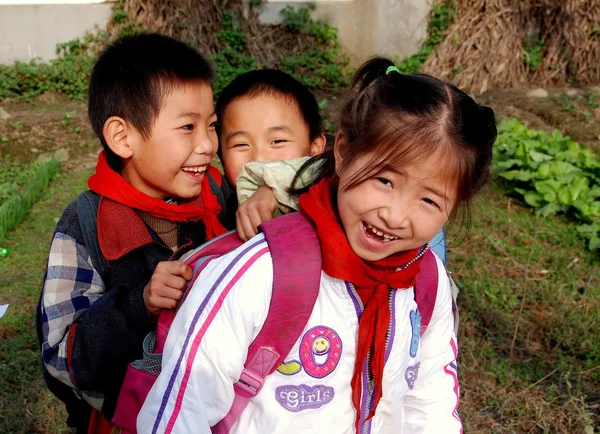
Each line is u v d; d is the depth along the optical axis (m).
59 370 1.70
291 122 2.19
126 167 1.95
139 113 1.84
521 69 9.45
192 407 1.44
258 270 1.47
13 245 5.13
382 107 1.44
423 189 1.44
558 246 5.28
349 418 1.60
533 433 3.33
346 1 9.59
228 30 9.09
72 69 8.46
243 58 9.04
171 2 8.85
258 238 1.54
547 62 9.45
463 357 3.88
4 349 3.81
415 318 1.68
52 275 1.78
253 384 1.50
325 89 9.20
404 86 1.46
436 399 1.83
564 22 9.31
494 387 3.64
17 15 8.43
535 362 3.90
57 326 1.73
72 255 1.80
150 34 2.00
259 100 2.16
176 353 1.46
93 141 7.22
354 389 1.55
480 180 1.52
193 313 1.47
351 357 1.56
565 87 9.27
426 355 1.82
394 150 1.40
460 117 1.43
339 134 1.55
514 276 4.82
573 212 5.75
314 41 9.59
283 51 9.44
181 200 1.99
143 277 1.83
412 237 1.49
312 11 9.57
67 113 7.57
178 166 1.88
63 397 1.93
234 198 2.23
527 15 9.47
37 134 7.18
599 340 4.06
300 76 9.30
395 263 1.55
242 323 1.46
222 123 2.22
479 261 4.98
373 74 1.61
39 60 8.61
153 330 1.69
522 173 6.05
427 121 1.40
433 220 1.47
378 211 1.45
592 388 3.67
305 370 1.53
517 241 5.34
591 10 9.20
